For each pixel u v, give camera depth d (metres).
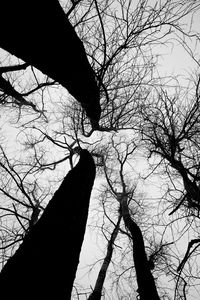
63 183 3.06
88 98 3.78
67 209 2.65
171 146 5.81
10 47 2.31
